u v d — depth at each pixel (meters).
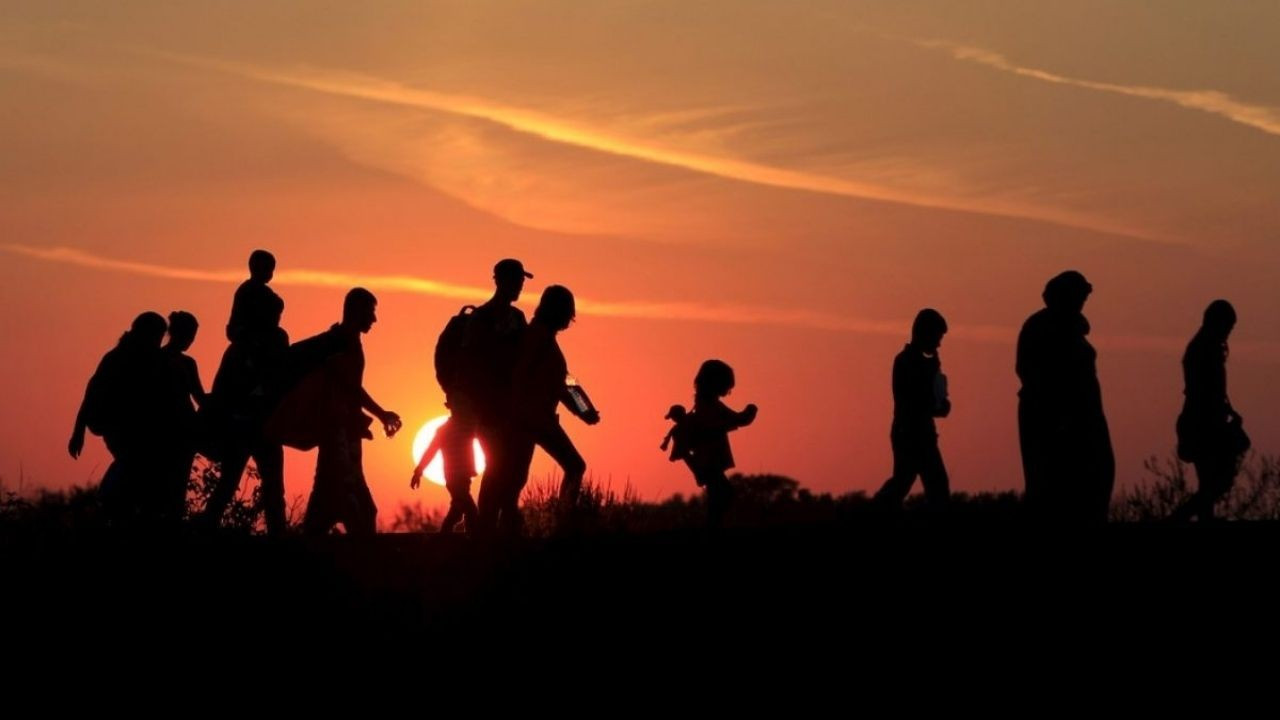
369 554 30.17
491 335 32.75
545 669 28.19
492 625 28.83
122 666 28.98
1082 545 29.78
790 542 30.27
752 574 29.19
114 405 33.25
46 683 28.84
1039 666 27.52
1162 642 27.70
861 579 28.97
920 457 34.88
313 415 34.41
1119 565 29.06
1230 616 28.00
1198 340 35.25
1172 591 28.47
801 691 27.44
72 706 28.50
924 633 28.03
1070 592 28.53
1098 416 31.84
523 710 27.84
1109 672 27.36
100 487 33.00
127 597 29.77
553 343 32.72
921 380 35.00
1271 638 27.59
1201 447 34.97
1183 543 29.67
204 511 32.78
